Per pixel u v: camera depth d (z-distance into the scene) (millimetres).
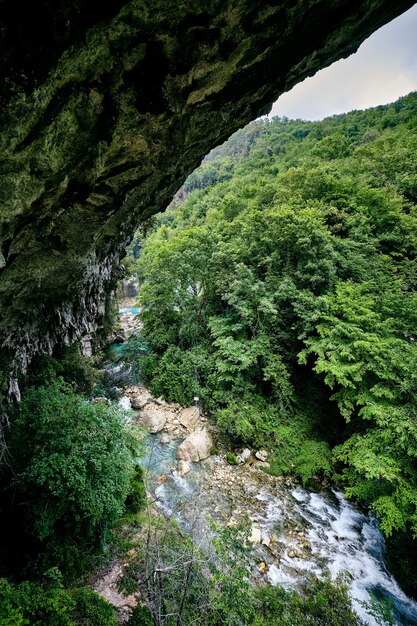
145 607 5977
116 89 3938
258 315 14539
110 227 7934
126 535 8133
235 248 17266
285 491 10898
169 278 20234
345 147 36781
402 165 26219
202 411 15109
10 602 4508
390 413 9477
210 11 3516
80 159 4574
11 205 4438
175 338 19625
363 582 7879
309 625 5031
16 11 2639
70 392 8719
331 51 5121
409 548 8422
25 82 3141
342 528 9508
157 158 5793
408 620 7016
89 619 5496
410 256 19734
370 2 4227
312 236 14867
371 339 11242
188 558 6105
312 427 13203
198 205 53062
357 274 15422
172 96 4473
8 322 8477
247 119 6305
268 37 4184
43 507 6625
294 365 14906
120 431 7879
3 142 3525
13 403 9516
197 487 10703
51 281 8602
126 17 3203
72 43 3143
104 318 22641
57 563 6777
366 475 8711
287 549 8648
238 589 5227
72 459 6688
